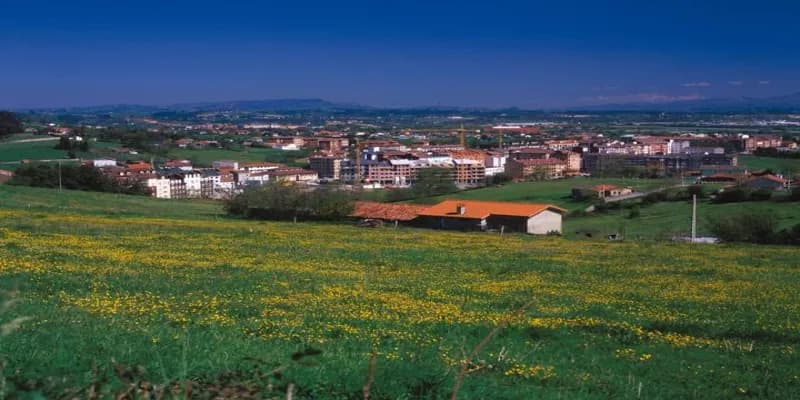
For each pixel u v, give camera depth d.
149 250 40.88
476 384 14.06
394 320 23.00
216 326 20.16
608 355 20.12
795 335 23.95
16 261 32.19
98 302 22.91
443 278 35.66
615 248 56.03
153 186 171.75
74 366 12.72
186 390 9.63
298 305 25.20
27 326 16.83
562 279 36.94
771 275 41.16
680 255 51.34
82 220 57.50
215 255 40.38
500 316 24.52
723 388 17.23
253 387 10.30
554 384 16.25
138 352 14.82
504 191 154.62
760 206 110.25
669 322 25.38
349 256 43.59
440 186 160.75
